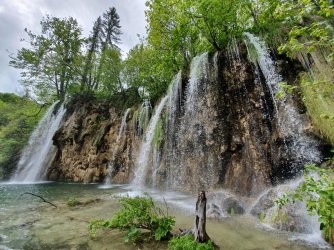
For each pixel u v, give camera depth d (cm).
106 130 2144
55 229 641
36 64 2789
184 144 1376
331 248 495
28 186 1712
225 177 1124
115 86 2492
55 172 2242
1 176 2269
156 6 1686
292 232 599
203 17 1391
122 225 564
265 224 670
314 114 902
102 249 507
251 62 1160
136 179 1722
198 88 1359
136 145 1862
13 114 2833
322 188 306
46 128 2755
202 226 506
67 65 2823
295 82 1037
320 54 930
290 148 966
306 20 881
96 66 2630
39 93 2977
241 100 1162
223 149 1157
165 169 1477
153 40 1784
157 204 975
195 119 1335
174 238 523
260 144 1055
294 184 824
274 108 1071
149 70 1995
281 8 370
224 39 1440
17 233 612
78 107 2528
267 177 988
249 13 1384
